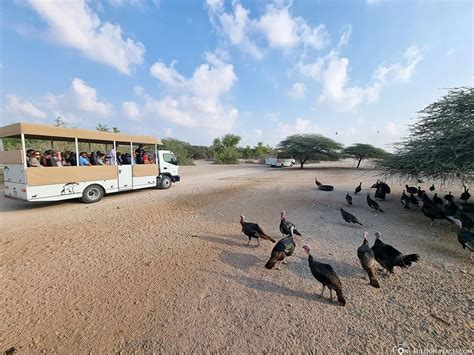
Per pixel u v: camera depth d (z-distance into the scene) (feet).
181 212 29.01
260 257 16.78
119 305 11.30
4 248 17.80
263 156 175.42
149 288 12.75
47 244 18.67
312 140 116.26
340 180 63.72
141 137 41.24
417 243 19.30
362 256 13.10
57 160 31.22
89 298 11.84
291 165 136.56
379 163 36.35
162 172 47.09
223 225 24.00
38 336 9.41
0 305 11.25
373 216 27.73
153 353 8.58
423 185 54.03
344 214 23.76
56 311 10.87
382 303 11.52
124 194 40.78
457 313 10.73
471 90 25.81
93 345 8.97
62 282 13.29
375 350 8.73
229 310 10.98
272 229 23.02
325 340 9.21
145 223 24.43
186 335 9.43
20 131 26.94
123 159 40.81
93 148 51.98
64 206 31.76
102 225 23.62
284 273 14.52
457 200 36.14
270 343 9.05
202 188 47.88
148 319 10.36
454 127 24.89
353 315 10.66
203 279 13.71
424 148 27.32
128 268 14.96
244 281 13.55
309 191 44.70
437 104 27.86
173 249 17.98
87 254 16.94
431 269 14.88
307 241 19.86
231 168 114.93
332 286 11.19
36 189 28.14
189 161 142.82
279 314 10.71
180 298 11.86
